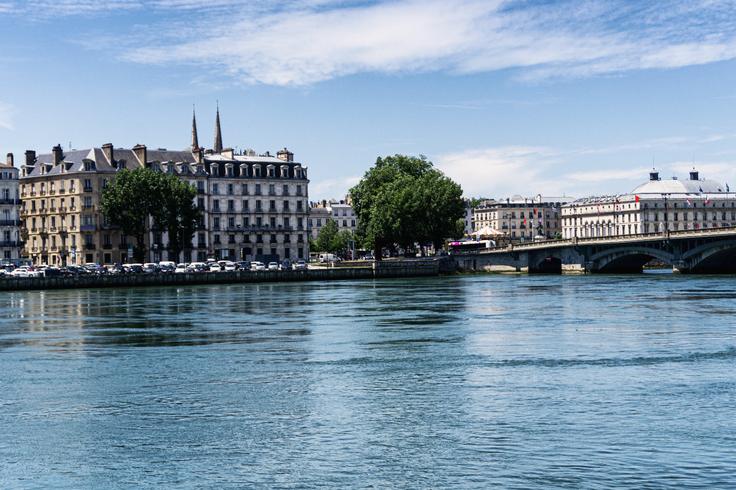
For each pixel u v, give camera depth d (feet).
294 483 102.47
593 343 203.92
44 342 218.18
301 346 205.77
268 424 127.34
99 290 471.21
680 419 126.62
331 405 138.82
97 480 104.68
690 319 254.06
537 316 271.69
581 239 644.69
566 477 102.78
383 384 155.33
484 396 143.74
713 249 525.34
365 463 108.88
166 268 577.43
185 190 613.11
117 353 196.65
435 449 114.01
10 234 615.57
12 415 134.31
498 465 107.34
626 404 136.26
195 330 242.58
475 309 303.27
